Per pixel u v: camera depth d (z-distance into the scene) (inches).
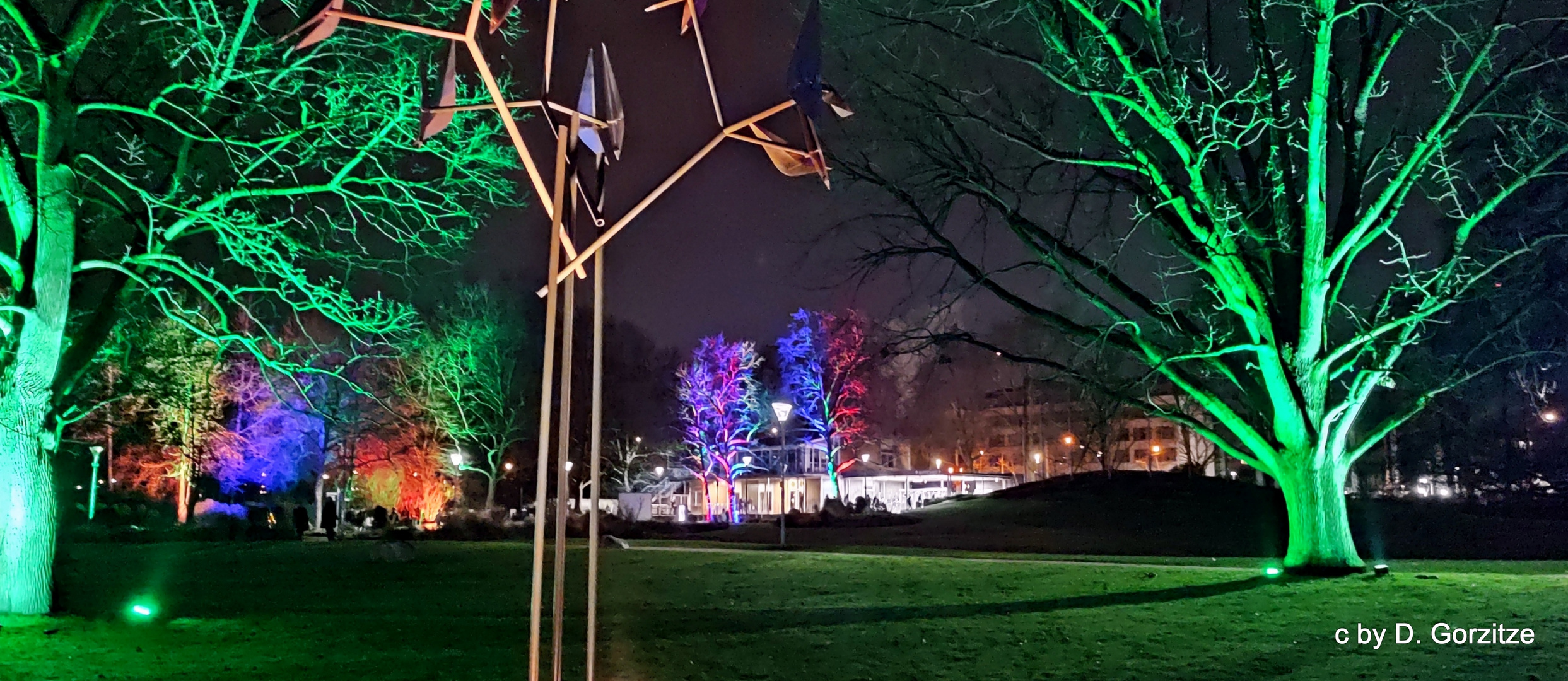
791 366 1924.2
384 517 1363.2
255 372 1317.7
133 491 1624.0
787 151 182.7
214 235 529.0
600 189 189.9
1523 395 1015.6
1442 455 1449.3
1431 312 548.7
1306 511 580.7
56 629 429.1
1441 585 502.3
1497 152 549.0
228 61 464.4
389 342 514.9
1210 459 1774.1
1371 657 345.1
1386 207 575.2
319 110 510.3
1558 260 578.9
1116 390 609.9
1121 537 1194.6
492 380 1505.9
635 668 344.5
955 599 513.0
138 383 759.1
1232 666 336.5
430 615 485.7
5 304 480.1
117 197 496.1
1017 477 2549.2
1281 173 576.1
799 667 344.5
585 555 827.4
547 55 174.2
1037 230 604.1
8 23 464.1
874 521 1407.5
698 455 2037.4
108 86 501.7
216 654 376.8
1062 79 570.3
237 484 1786.4
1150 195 590.9
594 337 191.6
